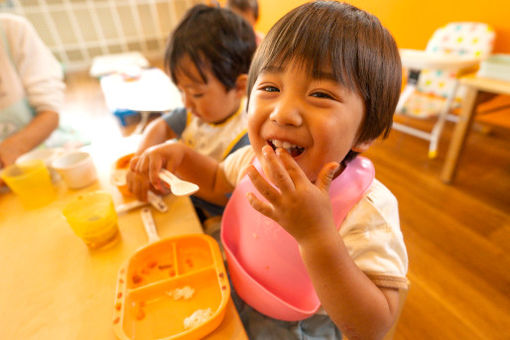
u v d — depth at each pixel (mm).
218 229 739
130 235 543
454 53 2008
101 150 890
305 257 347
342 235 434
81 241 538
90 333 384
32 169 687
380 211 443
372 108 397
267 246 498
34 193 635
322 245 331
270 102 378
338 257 341
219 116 835
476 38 1903
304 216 319
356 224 432
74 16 5137
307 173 392
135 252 469
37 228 574
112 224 521
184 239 498
